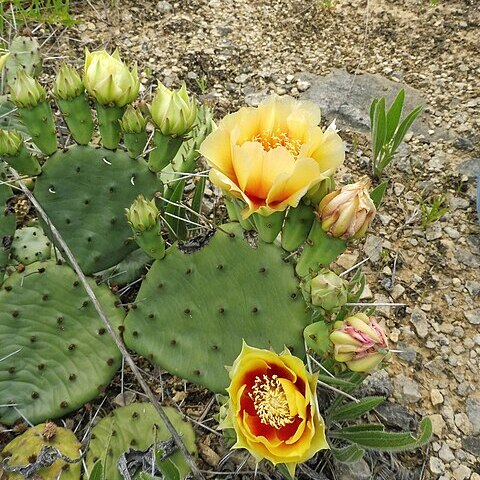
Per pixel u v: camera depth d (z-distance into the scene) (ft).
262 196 0.83
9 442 1.03
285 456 0.78
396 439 0.95
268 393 0.81
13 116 1.28
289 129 0.85
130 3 1.94
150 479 0.87
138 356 1.19
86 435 1.05
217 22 1.93
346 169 1.58
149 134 1.52
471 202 1.53
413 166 1.60
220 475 1.05
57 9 1.79
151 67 1.77
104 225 1.05
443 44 1.90
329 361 1.01
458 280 1.39
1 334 1.02
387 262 1.41
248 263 0.94
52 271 1.01
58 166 0.99
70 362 1.04
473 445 1.15
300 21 1.97
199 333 0.99
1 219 1.05
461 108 1.73
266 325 0.95
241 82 1.77
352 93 1.75
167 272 0.97
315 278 0.84
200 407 1.14
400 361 1.25
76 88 0.95
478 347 1.29
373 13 2.00
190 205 1.43
